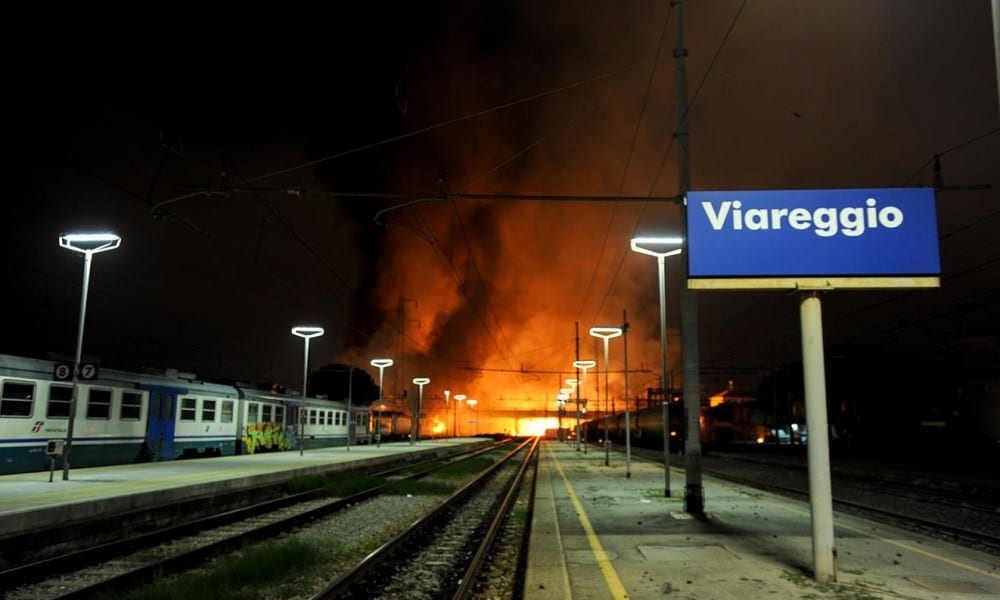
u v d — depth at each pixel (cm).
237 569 997
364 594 923
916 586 850
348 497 1962
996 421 5191
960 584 859
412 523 1528
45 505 1286
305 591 939
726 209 936
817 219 924
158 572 1022
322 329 3519
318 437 4875
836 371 6744
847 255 914
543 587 845
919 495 2227
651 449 6419
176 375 3116
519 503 1988
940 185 1453
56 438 2278
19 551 1203
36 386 2206
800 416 7700
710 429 7481
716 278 926
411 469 3475
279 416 4156
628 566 971
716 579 890
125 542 1230
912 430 5794
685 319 1627
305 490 2223
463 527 1541
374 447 5162
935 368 5791
